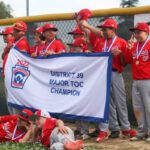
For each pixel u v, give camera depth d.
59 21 8.47
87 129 6.86
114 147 6.01
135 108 6.38
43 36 7.32
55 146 4.82
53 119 5.50
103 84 6.31
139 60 6.14
